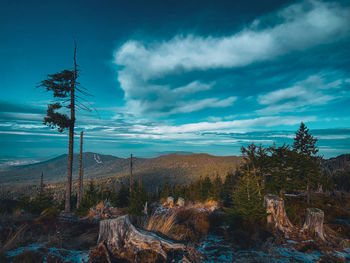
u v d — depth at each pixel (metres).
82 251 4.71
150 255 4.35
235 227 8.08
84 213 13.37
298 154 18.00
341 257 5.43
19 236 5.04
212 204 16.44
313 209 7.69
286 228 7.42
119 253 4.33
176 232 6.47
